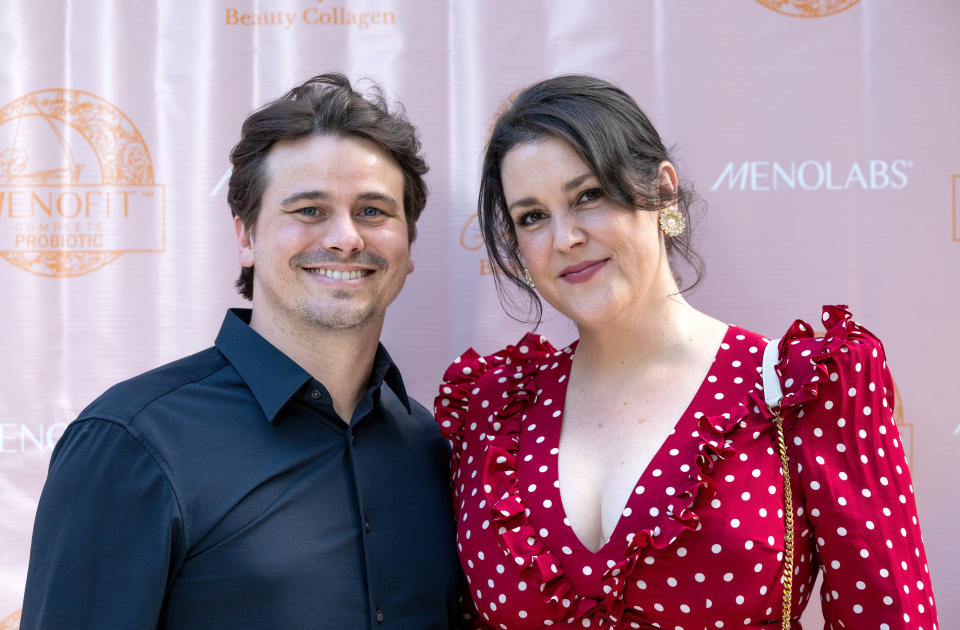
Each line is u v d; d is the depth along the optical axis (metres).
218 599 1.37
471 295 1.94
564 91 1.43
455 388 1.65
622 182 1.37
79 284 1.88
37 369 1.88
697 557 1.31
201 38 1.89
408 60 1.91
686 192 1.59
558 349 1.90
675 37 1.89
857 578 1.30
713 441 1.33
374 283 1.53
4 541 1.86
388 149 1.55
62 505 1.36
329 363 1.54
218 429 1.46
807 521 1.35
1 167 1.87
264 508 1.42
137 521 1.36
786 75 1.88
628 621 1.36
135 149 1.89
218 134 1.89
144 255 1.89
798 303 1.89
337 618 1.41
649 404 1.44
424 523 1.57
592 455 1.44
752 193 1.89
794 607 1.37
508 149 1.44
